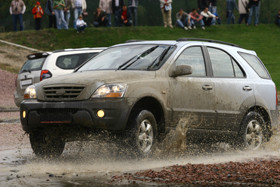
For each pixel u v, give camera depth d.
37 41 59.19
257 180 9.53
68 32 61.03
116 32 62.12
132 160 12.16
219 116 13.99
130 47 14.20
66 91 12.14
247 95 14.86
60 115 11.98
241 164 11.53
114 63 13.55
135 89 12.09
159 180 9.67
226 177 9.83
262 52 62.12
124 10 62.53
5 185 9.37
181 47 13.79
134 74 12.56
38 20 61.44
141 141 12.21
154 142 12.55
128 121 12.10
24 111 12.61
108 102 11.73
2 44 57.72
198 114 13.51
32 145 13.16
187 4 123.81
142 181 9.63
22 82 25.17
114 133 11.97
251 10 70.06
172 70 13.20
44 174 10.68
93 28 62.59
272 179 9.63
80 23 60.34
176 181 9.52
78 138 12.33
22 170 11.29
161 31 63.84
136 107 12.30
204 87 13.71
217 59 14.63
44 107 12.15
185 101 13.23
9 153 14.60
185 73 12.92
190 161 12.66
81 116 11.73
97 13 62.06
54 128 12.31
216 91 13.98
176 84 13.08
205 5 66.25
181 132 13.18
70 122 11.83
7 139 17.81
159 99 12.52
